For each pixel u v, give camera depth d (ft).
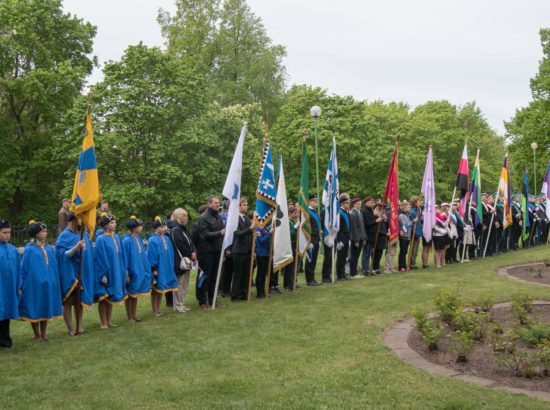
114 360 23.90
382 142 125.39
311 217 44.14
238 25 145.18
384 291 39.09
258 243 39.40
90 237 30.45
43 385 20.68
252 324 29.99
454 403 17.54
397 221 49.88
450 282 42.68
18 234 75.41
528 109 131.85
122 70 98.63
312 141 116.88
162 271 33.83
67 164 102.12
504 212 63.93
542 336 25.04
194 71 106.52
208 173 104.06
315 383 20.01
